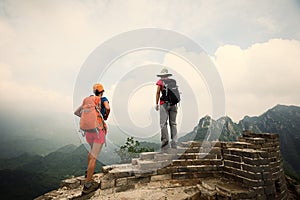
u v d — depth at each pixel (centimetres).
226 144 338
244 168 293
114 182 285
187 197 258
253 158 282
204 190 282
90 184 269
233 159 315
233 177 308
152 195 261
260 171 280
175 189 282
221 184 291
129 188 284
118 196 255
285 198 324
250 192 267
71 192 288
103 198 251
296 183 592
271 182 284
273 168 314
